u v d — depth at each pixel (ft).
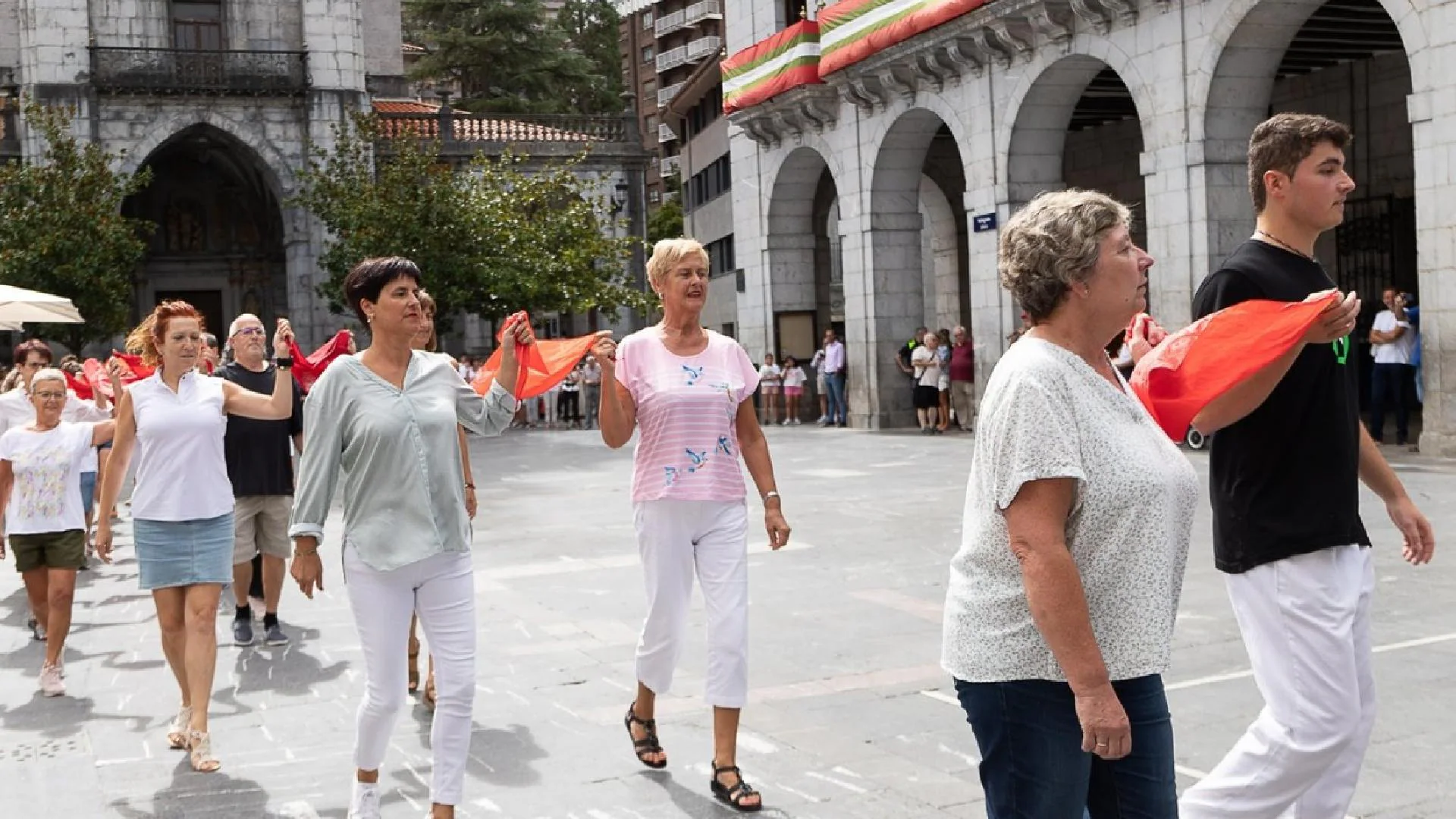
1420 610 25.58
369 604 15.31
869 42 82.94
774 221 103.86
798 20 101.35
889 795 16.90
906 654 24.56
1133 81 65.72
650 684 18.31
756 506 48.73
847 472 59.98
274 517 28.19
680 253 17.92
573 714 21.50
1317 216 11.91
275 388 20.97
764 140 101.50
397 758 19.63
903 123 86.69
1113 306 9.53
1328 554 11.67
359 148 120.47
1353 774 11.96
